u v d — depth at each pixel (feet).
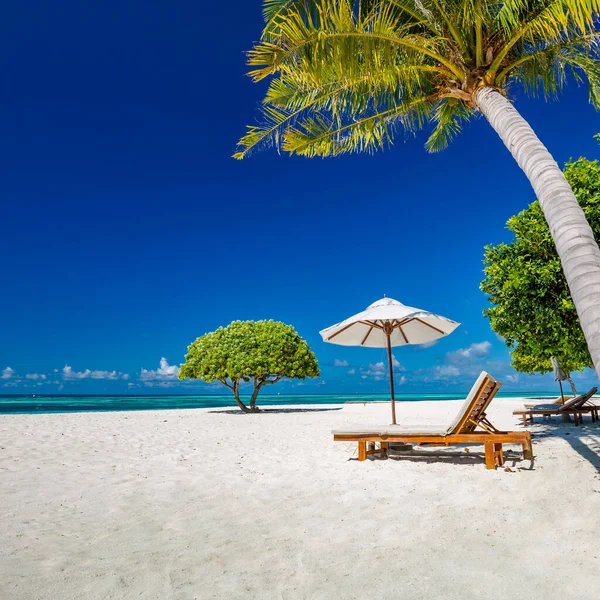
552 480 16.71
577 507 13.55
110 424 48.29
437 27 22.97
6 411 94.73
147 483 18.49
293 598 8.37
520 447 24.70
